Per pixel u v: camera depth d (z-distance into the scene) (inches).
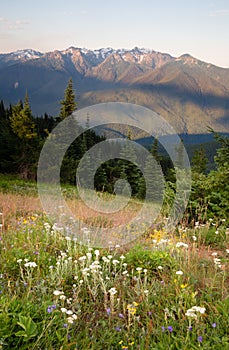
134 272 190.4
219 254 243.8
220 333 130.6
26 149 1192.2
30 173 1119.0
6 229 281.4
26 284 154.6
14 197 493.4
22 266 186.7
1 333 112.0
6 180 964.6
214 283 174.9
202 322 137.6
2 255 199.5
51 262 198.7
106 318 146.8
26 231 257.3
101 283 168.6
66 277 176.9
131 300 157.2
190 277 176.7
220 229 303.6
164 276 182.4
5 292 151.3
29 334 114.8
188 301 151.1
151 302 156.8
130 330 136.0
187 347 121.0
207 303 150.3
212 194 371.9
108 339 128.6
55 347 119.0
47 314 129.4
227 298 152.2
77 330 133.9
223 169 382.6
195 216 372.8
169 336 126.0
